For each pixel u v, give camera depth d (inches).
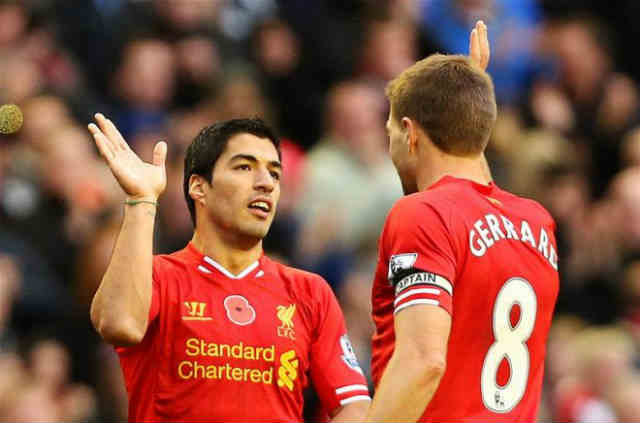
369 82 1306.6
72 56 1269.7
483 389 545.3
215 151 601.3
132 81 1243.2
